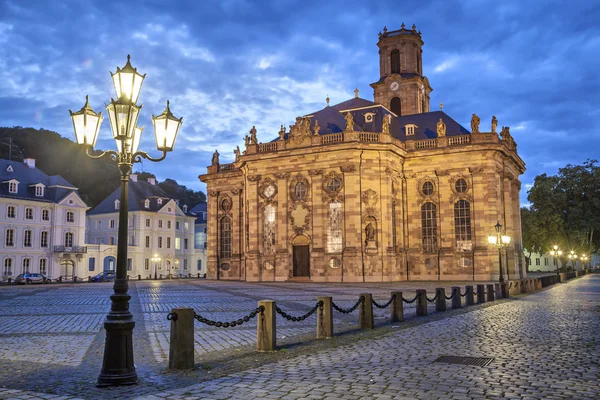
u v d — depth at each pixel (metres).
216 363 12.93
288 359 13.41
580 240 98.69
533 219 95.94
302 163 61.88
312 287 47.66
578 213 91.94
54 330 19.05
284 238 61.94
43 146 145.62
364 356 13.73
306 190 61.62
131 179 107.00
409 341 16.28
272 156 62.88
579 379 11.00
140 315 24.23
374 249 58.16
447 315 24.17
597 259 175.12
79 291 45.69
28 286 59.09
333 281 58.44
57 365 12.83
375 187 59.12
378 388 10.20
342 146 58.91
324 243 59.53
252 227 64.12
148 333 18.42
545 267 160.88
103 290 47.50
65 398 9.67
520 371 11.78
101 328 19.53
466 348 14.89
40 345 15.77
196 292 41.25
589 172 93.75
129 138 11.98
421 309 23.91
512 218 70.50
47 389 10.38
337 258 58.62
